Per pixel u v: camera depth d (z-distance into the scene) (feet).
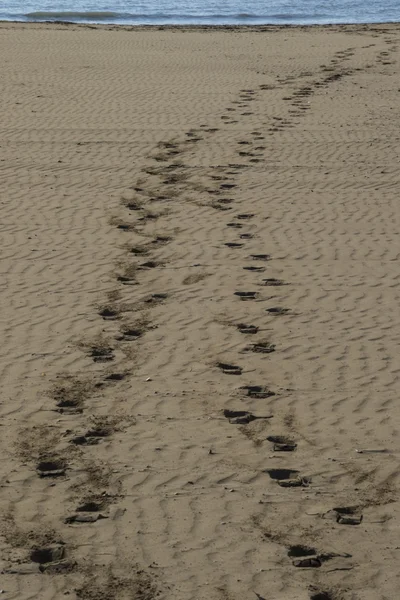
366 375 49.49
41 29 182.91
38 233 70.59
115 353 51.93
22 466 40.83
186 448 42.45
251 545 35.65
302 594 32.86
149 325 55.52
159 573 33.94
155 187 82.64
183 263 65.26
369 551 35.32
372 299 59.21
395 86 127.13
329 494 39.06
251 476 40.34
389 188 82.53
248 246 68.54
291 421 44.88
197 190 82.02
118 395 47.16
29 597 32.65
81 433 43.57
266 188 82.58
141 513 37.63
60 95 118.62
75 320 56.03
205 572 34.01
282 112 111.24
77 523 36.96
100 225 72.69
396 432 43.83
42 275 62.69
